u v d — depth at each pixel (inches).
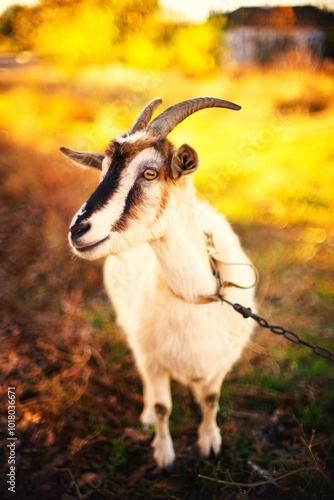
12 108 332.5
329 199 281.7
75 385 154.9
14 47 400.8
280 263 219.9
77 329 183.2
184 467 131.0
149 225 101.1
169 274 109.3
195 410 148.7
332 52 534.0
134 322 124.1
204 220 121.6
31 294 203.6
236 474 125.5
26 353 171.9
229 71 481.4
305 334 176.9
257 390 153.2
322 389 152.9
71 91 370.6
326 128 384.2
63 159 276.4
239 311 112.6
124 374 160.4
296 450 133.3
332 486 110.6
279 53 526.9
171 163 99.7
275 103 426.9
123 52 425.4
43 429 140.7
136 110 362.3
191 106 102.0
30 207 251.0
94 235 95.9
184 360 116.6
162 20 450.9
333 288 204.4
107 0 407.8
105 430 140.5
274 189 291.7
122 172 98.1
